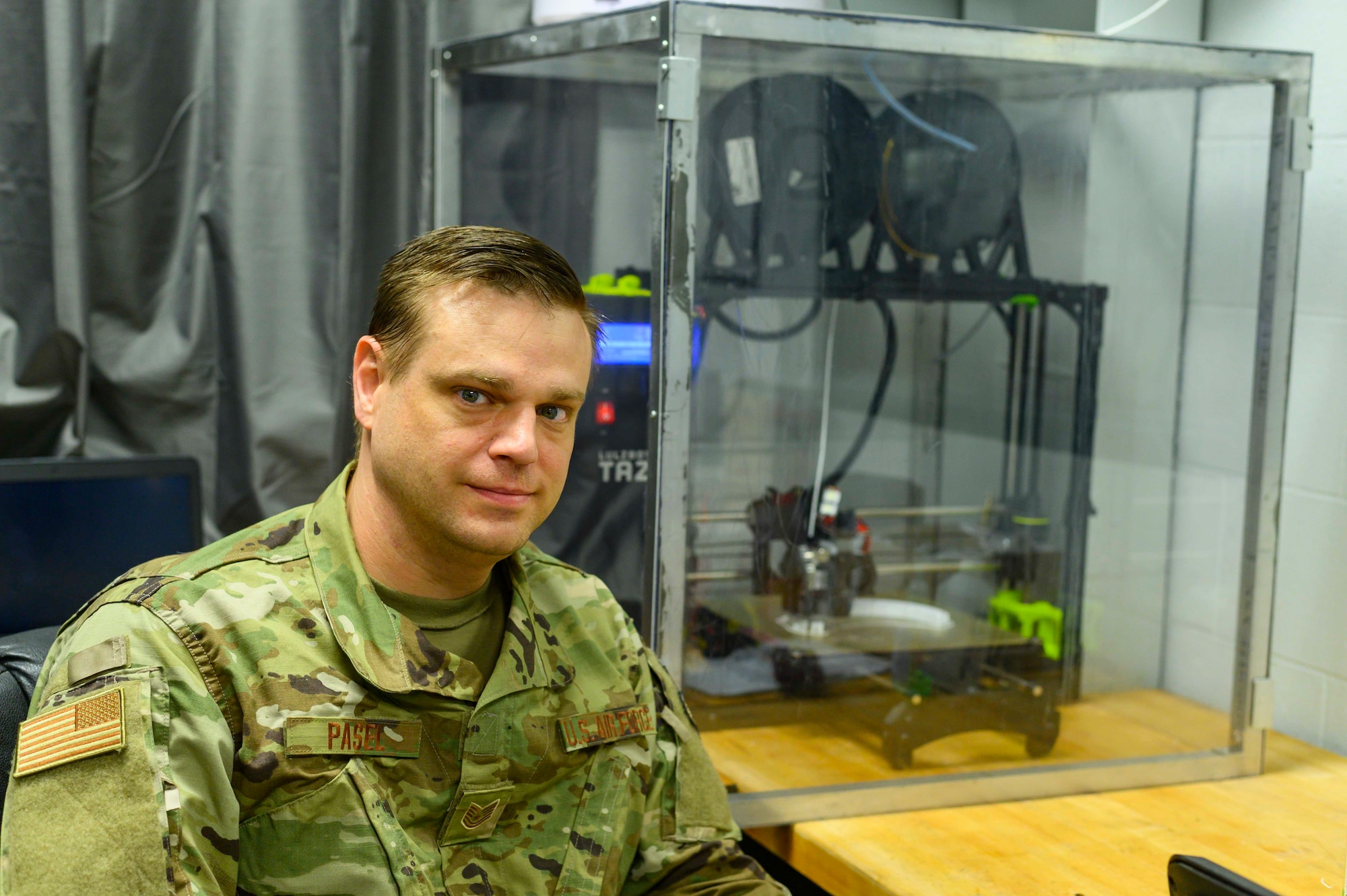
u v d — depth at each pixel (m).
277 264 1.70
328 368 1.74
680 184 1.25
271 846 0.80
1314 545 1.61
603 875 0.92
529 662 0.91
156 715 0.78
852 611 1.42
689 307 1.27
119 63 1.64
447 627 0.90
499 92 1.56
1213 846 1.27
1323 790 1.45
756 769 1.38
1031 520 1.52
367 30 1.73
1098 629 1.54
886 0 1.66
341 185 1.72
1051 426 1.52
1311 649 1.61
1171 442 1.54
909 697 1.44
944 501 1.47
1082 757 1.50
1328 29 1.55
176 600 0.83
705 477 1.33
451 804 0.86
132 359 1.70
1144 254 1.51
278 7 1.66
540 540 1.51
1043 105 1.44
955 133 1.41
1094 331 1.51
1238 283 1.48
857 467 1.43
